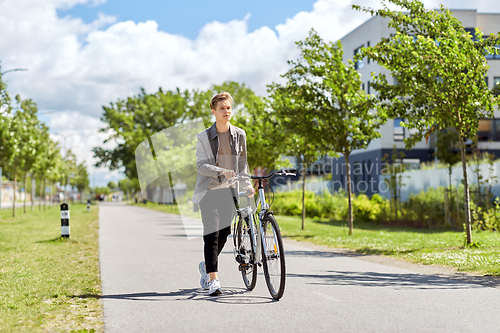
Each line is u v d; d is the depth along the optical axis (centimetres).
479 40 1122
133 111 7244
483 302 552
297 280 713
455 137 2303
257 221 592
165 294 609
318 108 1587
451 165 2294
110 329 445
